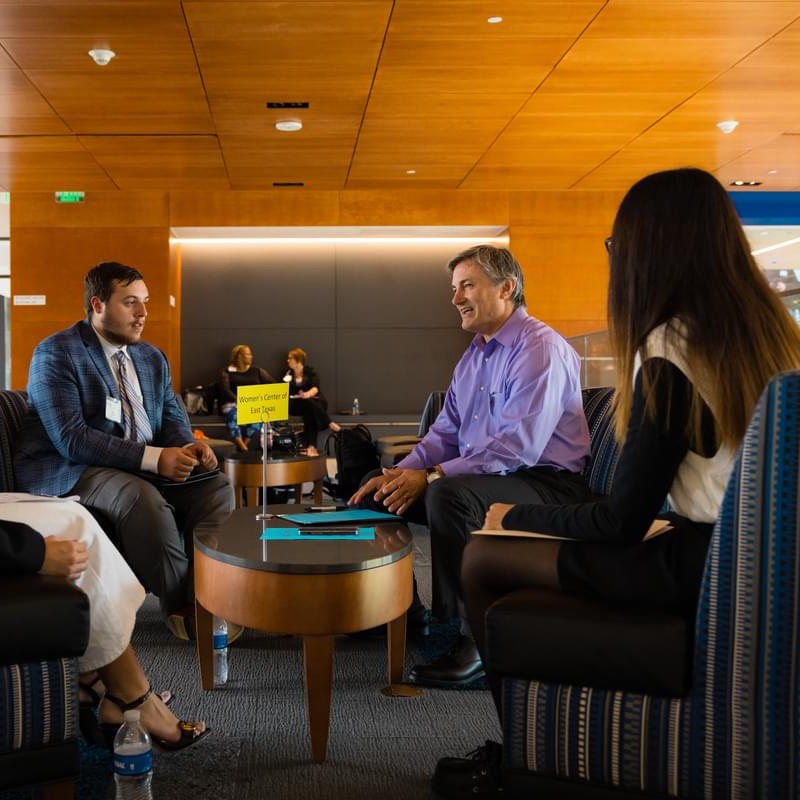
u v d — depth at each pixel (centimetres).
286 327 1027
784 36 532
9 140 740
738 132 733
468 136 740
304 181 905
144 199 945
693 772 128
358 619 188
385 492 263
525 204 959
